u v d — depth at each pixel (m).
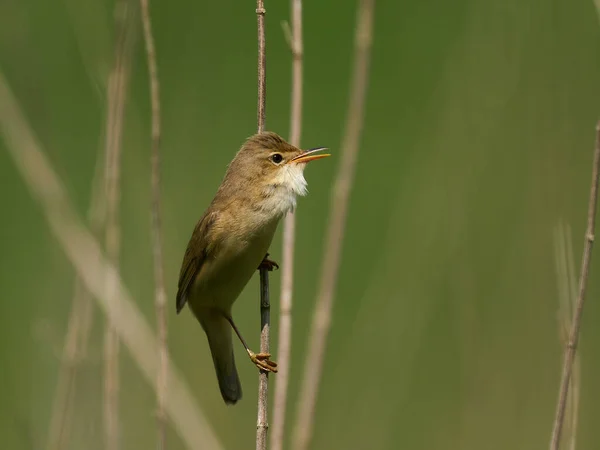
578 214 12.43
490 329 12.05
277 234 13.56
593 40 12.35
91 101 12.88
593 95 12.35
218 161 13.24
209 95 13.71
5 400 11.76
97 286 9.45
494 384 11.80
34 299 12.30
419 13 15.11
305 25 15.30
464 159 12.47
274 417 7.57
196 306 9.65
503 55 12.59
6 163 13.74
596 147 7.60
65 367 9.62
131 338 9.45
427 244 12.29
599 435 12.03
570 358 7.71
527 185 12.39
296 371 12.65
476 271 12.21
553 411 11.67
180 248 12.30
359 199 14.13
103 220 9.87
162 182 12.80
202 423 9.58
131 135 11.62
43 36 12.52
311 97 14.83
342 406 12.02
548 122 12.37
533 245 12.20
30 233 13.09
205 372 12.11
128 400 11.20
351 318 13.18
